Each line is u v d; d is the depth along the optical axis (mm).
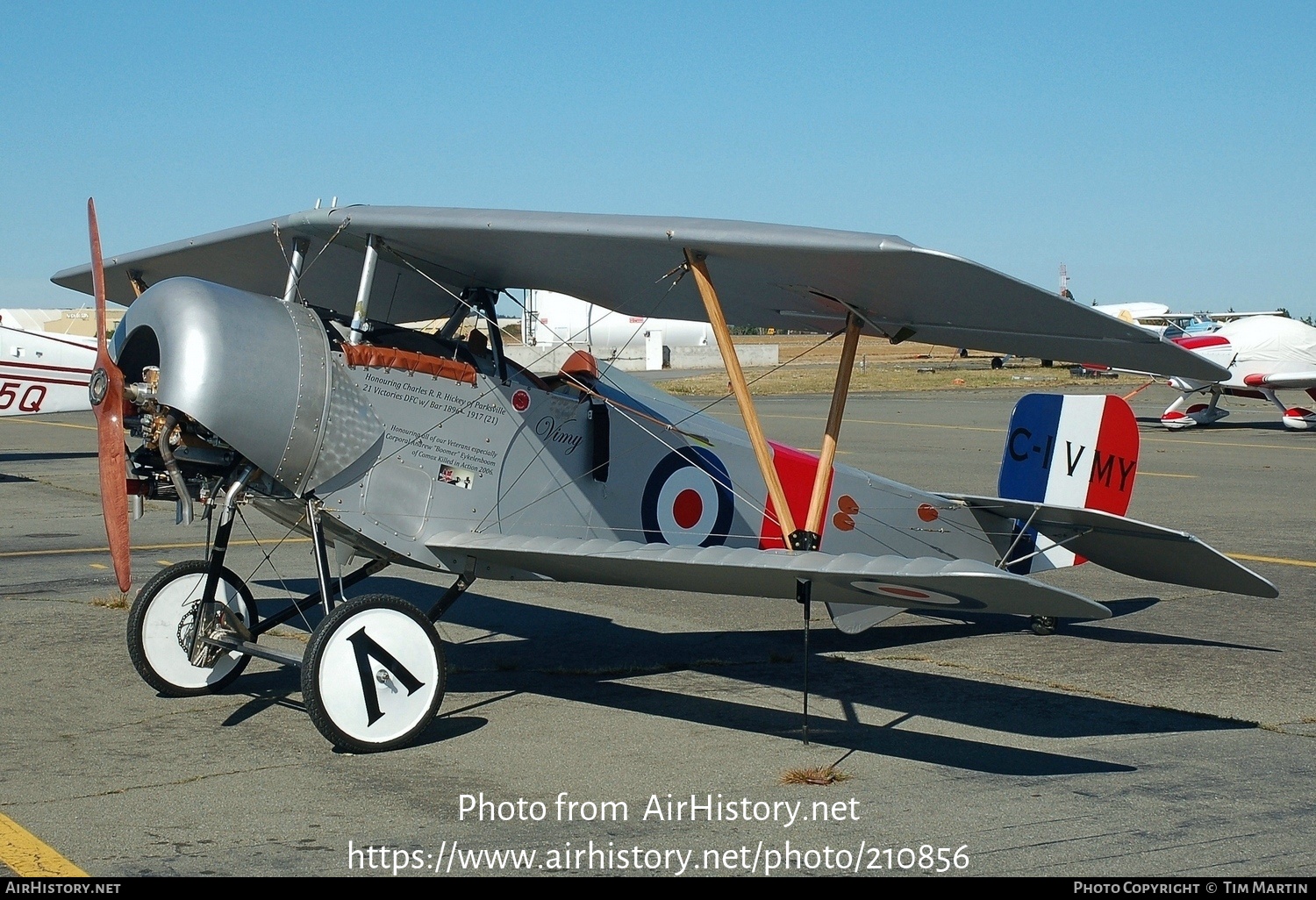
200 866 3748
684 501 6895
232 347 5156
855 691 6156
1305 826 4152
